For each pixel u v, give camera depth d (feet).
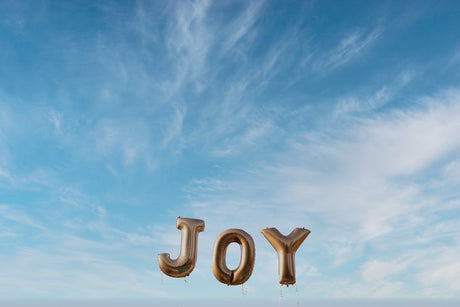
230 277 28.66
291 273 28.07
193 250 29.43
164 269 28.94
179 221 29.99
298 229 29.32
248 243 28.94
